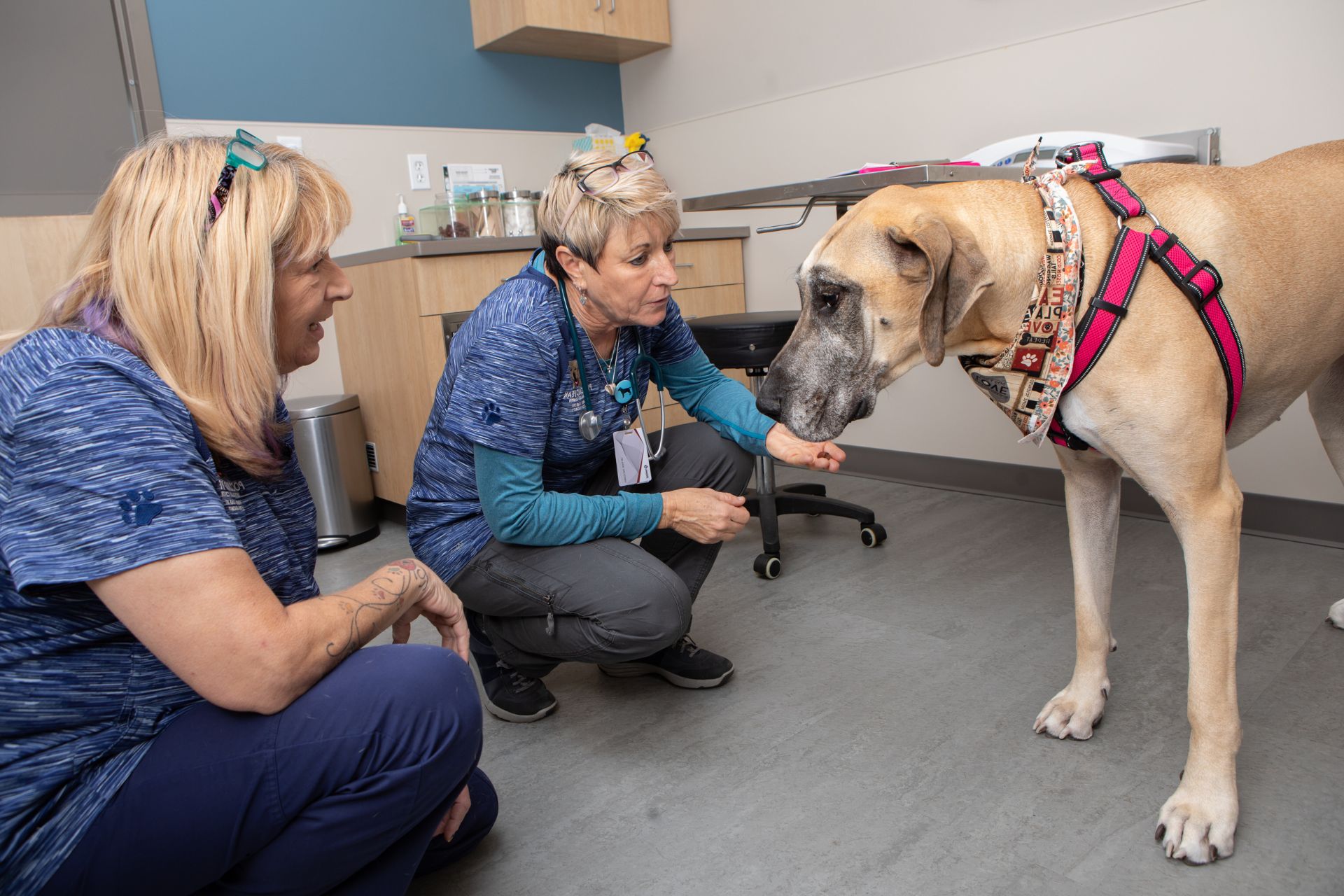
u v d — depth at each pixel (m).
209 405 0.82
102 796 0.77
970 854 1.15
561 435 1.41
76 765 0.77
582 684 1.75
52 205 2.68
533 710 1.61
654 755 1.46
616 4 3.30
